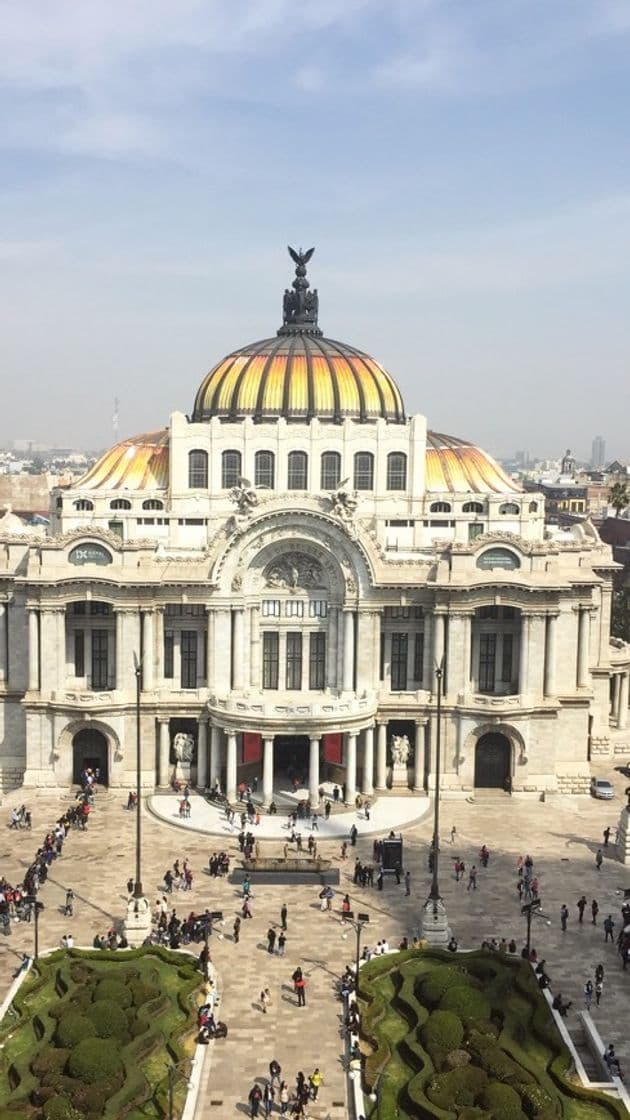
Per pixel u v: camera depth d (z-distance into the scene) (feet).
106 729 366.43
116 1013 205.16
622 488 653.30
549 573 366.22
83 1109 181.57
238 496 362.94
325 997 229.25
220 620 369.71
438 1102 185.06
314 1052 207.92
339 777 369.91
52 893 281.54
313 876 296.30
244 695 373.61
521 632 367.66
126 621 364.99
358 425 409.08
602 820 351.25
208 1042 209.36
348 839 327.26
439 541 401.70
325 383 419.95
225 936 259.39
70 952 238.07
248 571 371.56
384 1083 194.08
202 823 336.70
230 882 292.40
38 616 364.58
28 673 377.91
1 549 379.14
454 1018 205.05
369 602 370.53
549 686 368.89
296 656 380.78
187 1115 184.03
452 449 449.48
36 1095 183.42
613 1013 225.76
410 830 336.90
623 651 455.63
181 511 406.62
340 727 354.54
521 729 367.45
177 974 231.50
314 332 479.82
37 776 369.09
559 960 249.14
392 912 274.77
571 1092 192.34
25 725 384.68
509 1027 207.82
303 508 363.56
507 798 369.30
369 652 372.58
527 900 282.56
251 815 338.54
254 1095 187.73
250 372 423.64
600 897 285.23
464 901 281.95
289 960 247.09
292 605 377.71
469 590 363.76
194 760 375.66
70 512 402.72
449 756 371.76
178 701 367.66
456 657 368.27
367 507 411.75
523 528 413.80
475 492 426.10
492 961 236.43
